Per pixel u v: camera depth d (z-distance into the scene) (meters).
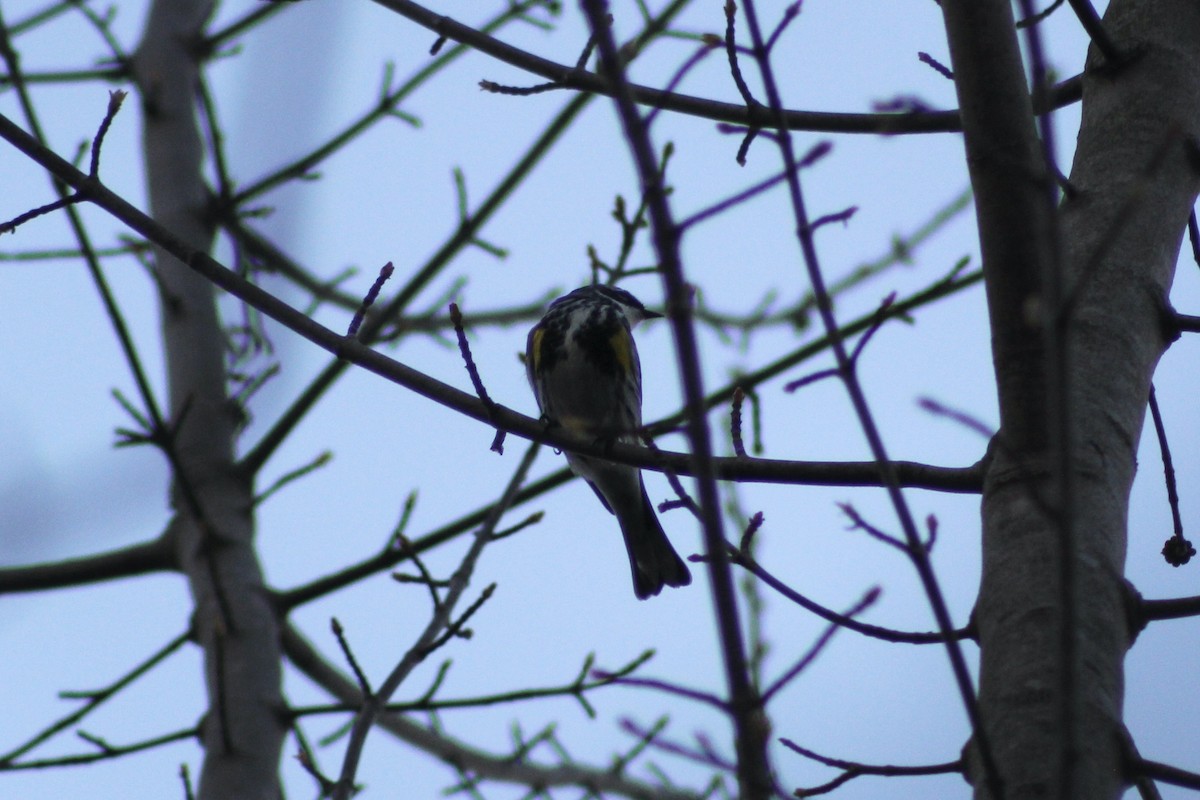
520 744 11.48
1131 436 6.60
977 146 6.52
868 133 8.83
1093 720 5.61
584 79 9.03
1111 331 6.86
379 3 9.38
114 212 8.15
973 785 5.71
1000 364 6.50
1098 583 6.03
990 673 5.93
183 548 12.13
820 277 5.21
